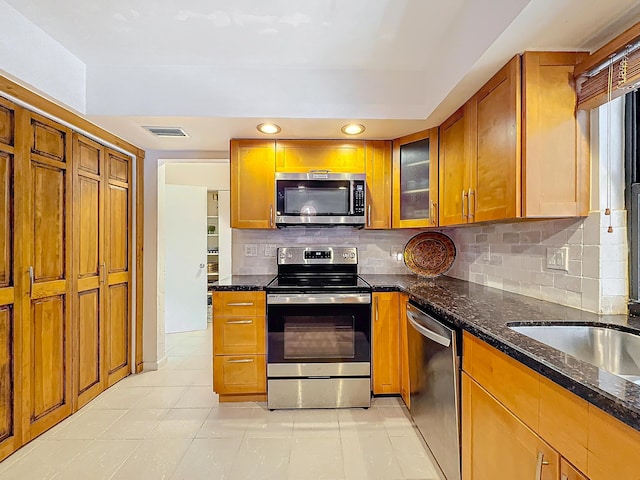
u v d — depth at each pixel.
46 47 1.79
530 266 1.86
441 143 2.30
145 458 1.79
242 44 1.88
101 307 2.52
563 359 0.92
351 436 1.99
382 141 2.64
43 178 1.99
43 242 1.99
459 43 1.67
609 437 0.73
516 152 1.47
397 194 2.62
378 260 3.02
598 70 1.33
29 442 1.91
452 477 1.50
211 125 2.29
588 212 1.46
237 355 2.35
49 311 2.04
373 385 2.37
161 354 3.10
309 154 2.62
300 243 3.00
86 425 2.10
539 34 1.32
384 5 1.56
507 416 1.11
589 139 1.45
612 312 1.43
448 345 1.48
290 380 2.30
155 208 2.97
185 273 4.41
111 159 2.62
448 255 2.82
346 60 2.06
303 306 2.30
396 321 2.35
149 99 2.11
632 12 1.19
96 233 2.46
